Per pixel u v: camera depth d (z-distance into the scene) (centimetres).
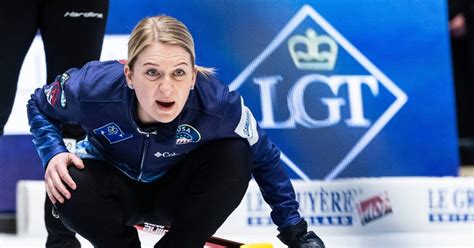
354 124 1159
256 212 1049
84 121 657
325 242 1013
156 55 589
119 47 1128
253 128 669
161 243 679
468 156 1443
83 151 689
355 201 1073
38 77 1103
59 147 672
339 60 1166
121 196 680
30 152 1110
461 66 1428
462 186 1089
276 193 718
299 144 1148
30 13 809
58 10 813
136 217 705
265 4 1159
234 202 670
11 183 1104
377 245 1001
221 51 1148
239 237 1034
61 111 667
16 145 1106
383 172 1160
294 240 719
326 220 1069
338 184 1072
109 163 684
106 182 665
